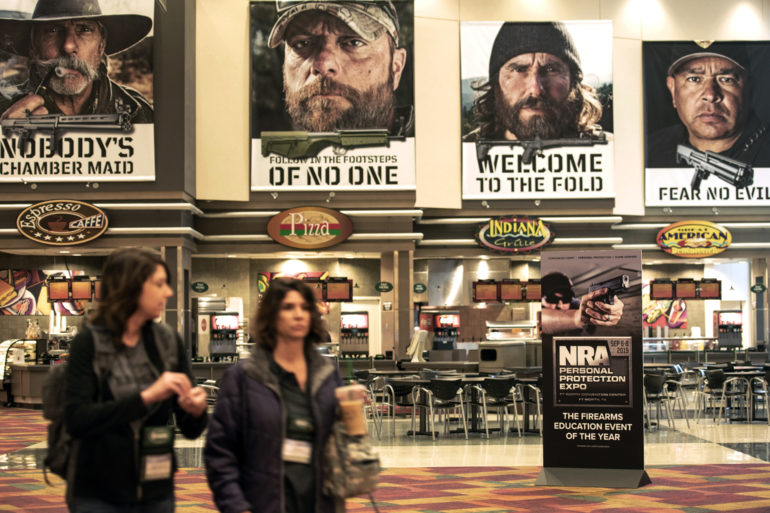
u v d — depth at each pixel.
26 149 16.70
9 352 17.80
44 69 16.67
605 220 18.64
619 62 18.97
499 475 8.78
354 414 2.90
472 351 18.47
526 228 18.62
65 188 16.75
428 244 18.98
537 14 18.80
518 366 14.26
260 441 2.86
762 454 10.19
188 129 17.11
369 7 17.88
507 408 15.21
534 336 18.67
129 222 16.91
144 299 2.79
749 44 19.03
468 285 20.92
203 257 21.23
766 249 19.36
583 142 18.38
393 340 18.42
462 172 18.41
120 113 16.69
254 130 17.77
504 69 18.42
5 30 16.66
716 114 18.97
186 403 2.73
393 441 11.80
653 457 9.95
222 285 21.27
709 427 13.06
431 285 21.17
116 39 16.70
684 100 18.98
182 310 16.92
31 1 16.67
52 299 17.55
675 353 19.67
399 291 18.34
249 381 2.90
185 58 16.91
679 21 19.16
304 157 17.83
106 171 16.72
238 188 17.77
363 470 2.88
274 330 2.94
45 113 16.69
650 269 23.92
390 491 7.85
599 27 18.41
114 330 2.78
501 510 6.94
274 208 18.08
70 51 16.70
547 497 7.48
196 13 17.75
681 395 15.52
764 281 20.59
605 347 8.02
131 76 16.72
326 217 17.97
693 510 6.89
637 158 18.98
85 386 2.72
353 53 17.84
